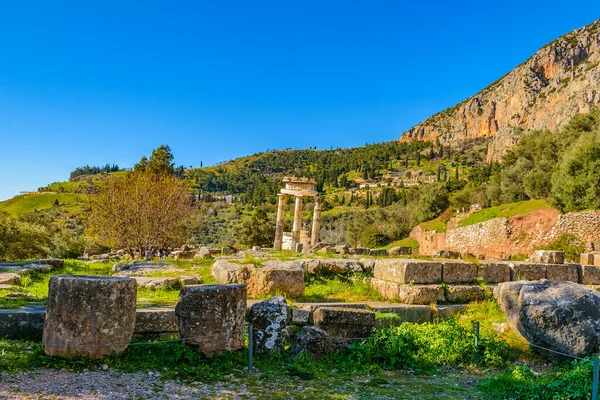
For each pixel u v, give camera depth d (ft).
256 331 27.89
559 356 29.63
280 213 131.13
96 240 119.34
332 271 47.21
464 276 43.29
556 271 46.85
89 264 67.41
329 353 29.01
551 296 30.22
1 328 26.58
